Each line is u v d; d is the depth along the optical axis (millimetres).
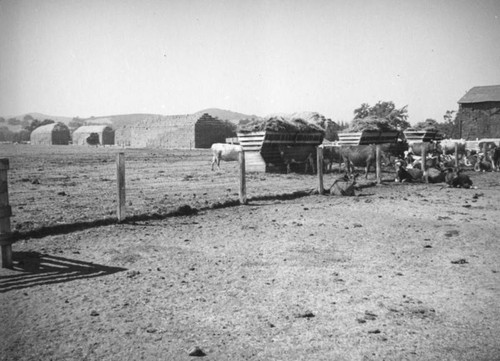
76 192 13969
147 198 12672
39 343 3902
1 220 6125
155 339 3977
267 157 21547
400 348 3781
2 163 6109
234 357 3633
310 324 4293
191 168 24953
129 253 7023
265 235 8430
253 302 4898
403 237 8242
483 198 13953
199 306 4781
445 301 4906
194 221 9820
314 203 12773
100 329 4191
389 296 5074
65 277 5805
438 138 32875
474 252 7113
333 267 6281
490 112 46531
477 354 3668
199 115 70562
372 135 25266
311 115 33938
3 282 5590
